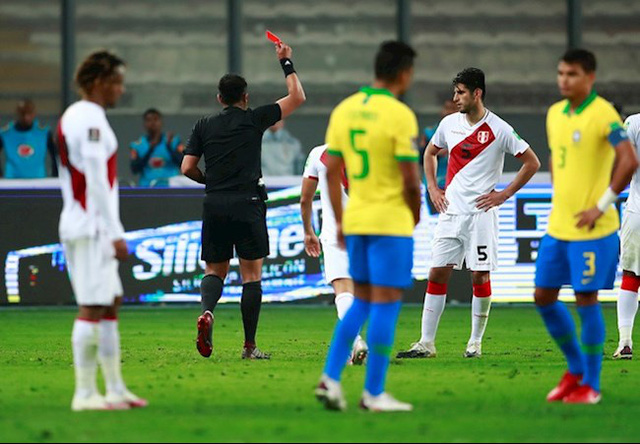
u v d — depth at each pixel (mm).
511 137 38031
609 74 80312
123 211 56750
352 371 33000
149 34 78500
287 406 26844
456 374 33000
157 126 63125
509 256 57062
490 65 80562
